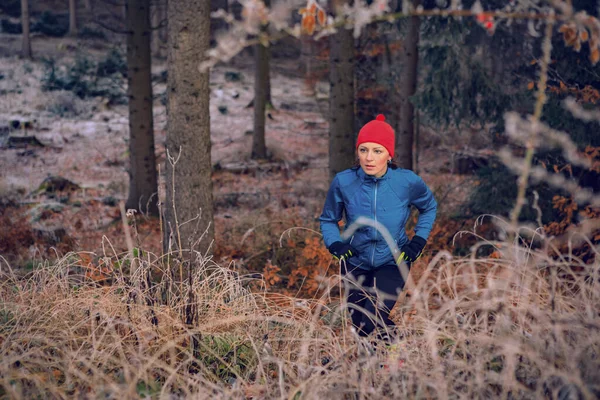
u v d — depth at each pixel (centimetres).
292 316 390
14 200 1330
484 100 995
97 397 286
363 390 275
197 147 583
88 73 2748
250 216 1073
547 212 811
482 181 923
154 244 938
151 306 378
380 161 396
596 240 600
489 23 266
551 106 748
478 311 372
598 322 272
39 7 4338
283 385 307
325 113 2164
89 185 1531
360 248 409
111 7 4109
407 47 1238
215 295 424
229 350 373
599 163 684
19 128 2095
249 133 2195
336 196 420
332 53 927
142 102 1148
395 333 374
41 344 358
